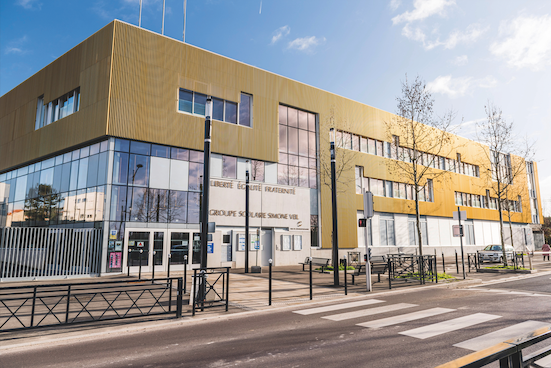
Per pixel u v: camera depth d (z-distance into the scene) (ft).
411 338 22.00
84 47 73.41
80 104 71.82
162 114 71.67
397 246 115.44
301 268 76.79
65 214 73.46
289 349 20.35
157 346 21.31
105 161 65.62
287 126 93.56
